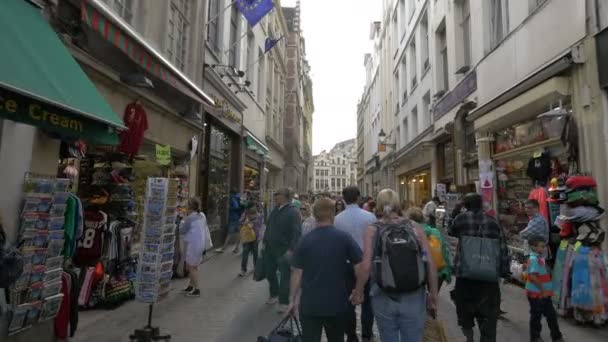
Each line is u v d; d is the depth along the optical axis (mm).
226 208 14641
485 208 4477
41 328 4195
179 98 9305
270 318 5578
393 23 26969
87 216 5922
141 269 4715
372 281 3326
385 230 3291
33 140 4203
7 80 3094
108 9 5785
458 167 12719
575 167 6820
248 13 10969
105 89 6422
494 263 3941
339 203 10141
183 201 9789
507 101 8961
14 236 3898
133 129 7016
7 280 3146
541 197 7078
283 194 6238
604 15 6219
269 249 6215
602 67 6234
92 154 6426
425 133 17609
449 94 14109
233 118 14055
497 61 9969
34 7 4348
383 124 31719
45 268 4148
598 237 5508
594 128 6355
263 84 20594
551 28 7539
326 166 118500
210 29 12234
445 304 6668
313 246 3283
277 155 26797
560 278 5801
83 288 5750
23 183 4016
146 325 5020
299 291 3484
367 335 4691
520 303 6457
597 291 5293
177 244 8227
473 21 11844
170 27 9422
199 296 6785
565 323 5543
